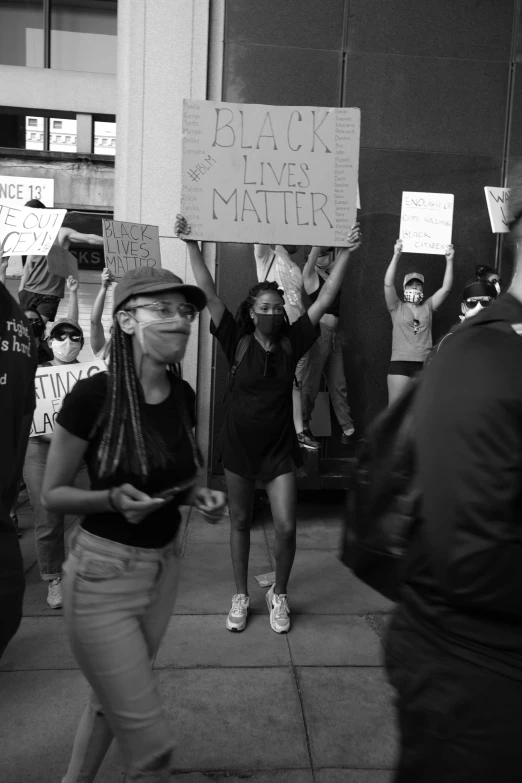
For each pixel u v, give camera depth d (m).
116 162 6.29
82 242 7.20
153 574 1.92
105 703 1.83
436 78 6.30
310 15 6.14
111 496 1.80
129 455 1.91
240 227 3.75
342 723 2.75
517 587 1.07
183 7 6.06
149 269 1.99
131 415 1.93
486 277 6.17
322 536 5.51
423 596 1.25
